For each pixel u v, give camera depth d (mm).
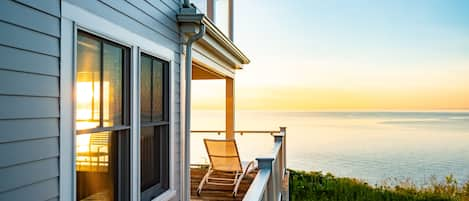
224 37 5914
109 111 3123
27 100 2217
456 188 12305
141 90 3758
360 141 27109
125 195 3387
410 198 11781
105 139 3092
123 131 3367
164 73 4426
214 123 37688
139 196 3576
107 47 3111
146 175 3934
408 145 25266
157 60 4219
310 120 49062
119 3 3242
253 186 2494
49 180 2387
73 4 2613
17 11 2148
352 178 13820
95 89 2922
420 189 12438
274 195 4145
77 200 2736
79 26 2668
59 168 2469
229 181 7047
